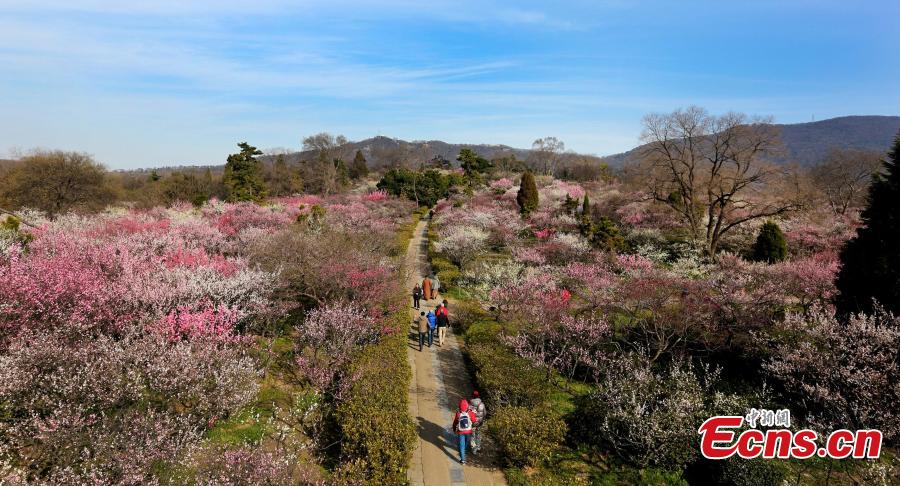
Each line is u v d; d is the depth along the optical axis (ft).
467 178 192.85
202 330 33.17
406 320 50.49
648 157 104.01
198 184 134.92
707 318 41.04
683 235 100.01
